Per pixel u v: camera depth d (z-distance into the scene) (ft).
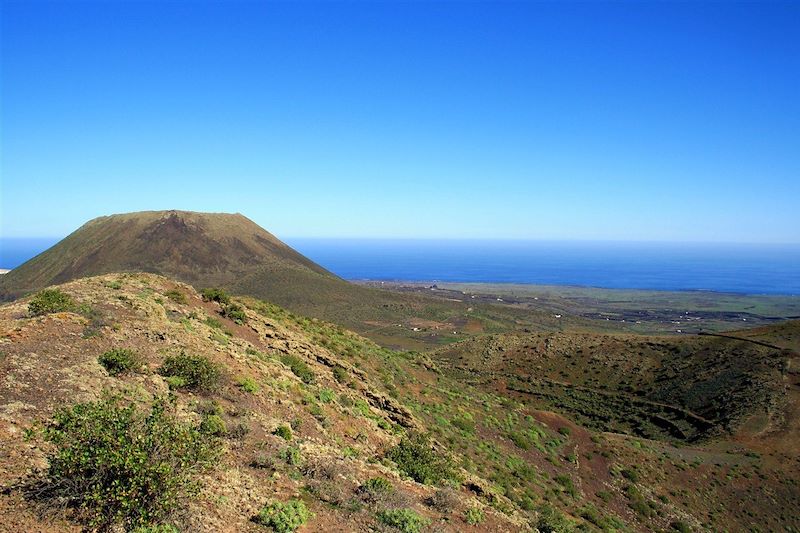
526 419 145.07
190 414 47.14
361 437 69.00
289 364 90.53
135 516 26.91
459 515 51.26
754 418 180.45
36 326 54.60
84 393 41.45
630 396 224.94
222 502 33.76
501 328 534.78
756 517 124.36
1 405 36.09
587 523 89.61
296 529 34.09
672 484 129.70
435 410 120.47
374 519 40.27
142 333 65.31
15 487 27.73
